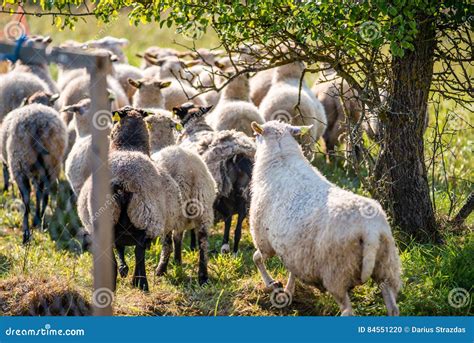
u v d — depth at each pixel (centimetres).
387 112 1073
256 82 1700
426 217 1084
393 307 786
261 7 966
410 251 1020
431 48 1066
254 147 1131
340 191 809
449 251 1006
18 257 1076
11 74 1530
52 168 1262
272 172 902
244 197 1118
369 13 960
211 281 1027
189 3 991
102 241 686
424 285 939
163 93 1609
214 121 1386
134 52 2588
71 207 1346
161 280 1029
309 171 876
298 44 1043
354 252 761
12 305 899
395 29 934
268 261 1075
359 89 1078
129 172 906
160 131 1145
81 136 1318
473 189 1295
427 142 1282
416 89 1064
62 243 1189
